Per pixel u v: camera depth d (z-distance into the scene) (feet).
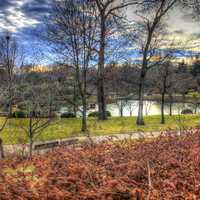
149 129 84.89
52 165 25.20
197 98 167.22
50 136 69.05
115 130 85.15
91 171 21.44
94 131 83.71
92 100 151.43
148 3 111.96
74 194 18.11
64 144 46.11
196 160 23.94
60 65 99.96
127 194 18.06
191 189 19.25
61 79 102.73
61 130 79.71
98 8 107.86
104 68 117.19
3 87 67.87
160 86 119.24
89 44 97.91
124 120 115.03
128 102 193.88
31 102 52.75
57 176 21.33
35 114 55.77
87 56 96.84
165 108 198.39
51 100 57.26
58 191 17.94
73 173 21.62
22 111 68.74
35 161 27.84
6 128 67.26
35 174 22.86
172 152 27.84
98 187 19.13
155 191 18.39
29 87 61.57
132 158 26.11
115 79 135.95
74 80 103.86
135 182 19.61
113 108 198.39
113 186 18.57
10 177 21.52
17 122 66.49
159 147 30.78
